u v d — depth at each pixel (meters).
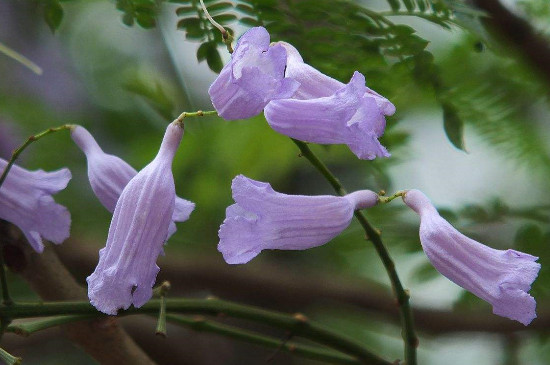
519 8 0.62
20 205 0.53
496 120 0.62
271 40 0.56
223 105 0.48
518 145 0.63
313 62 0.56
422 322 0.66
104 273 0.48
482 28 0.58
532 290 0.61
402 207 0.62
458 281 0.49
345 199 0.49
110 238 0.48
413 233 0.62
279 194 0.48
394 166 0.62
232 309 0.54
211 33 0.55
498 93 0.62
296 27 0.56
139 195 0.49
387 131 0.59
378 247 0.53
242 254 0.48
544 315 0.63
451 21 0.57
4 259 0.56
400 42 0.56
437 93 0.57
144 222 0.48
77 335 0.56
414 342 0.53
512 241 0.62
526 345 0.66
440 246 0.49
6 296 0.52
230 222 0.48
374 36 0.56
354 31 0.56
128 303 0.48
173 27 0.66
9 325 0.53
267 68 0.48
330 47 0.56
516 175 0.65
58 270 0.57
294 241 0.49
